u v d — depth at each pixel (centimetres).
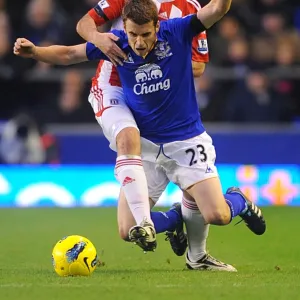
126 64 2441
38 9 5300
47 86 5422
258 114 5156
